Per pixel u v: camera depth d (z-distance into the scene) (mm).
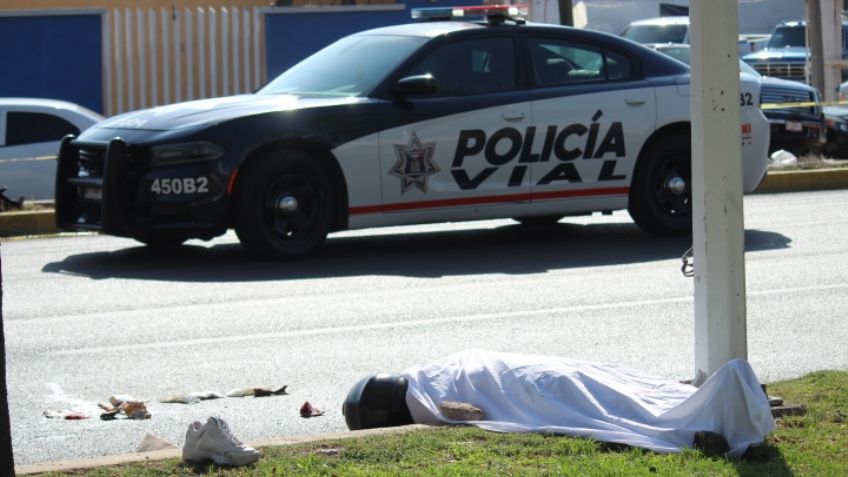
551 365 10867
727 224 10633
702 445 9867
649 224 23719
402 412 11078
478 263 21406
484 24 22906
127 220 20969
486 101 22156
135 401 12680
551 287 19156
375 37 23375
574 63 23156
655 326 16359
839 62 47500
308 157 21234
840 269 20312
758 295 18250
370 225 21688
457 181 22031
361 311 17438
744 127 24062
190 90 44250
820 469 9523
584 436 10219
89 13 43250
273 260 21484
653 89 23391
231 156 20703
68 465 9797
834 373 12734
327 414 12453
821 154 41156
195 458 9797
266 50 44844
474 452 9891
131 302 18250
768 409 10016
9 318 17203
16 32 43062
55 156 30203
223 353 15125
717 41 10531
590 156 22938
